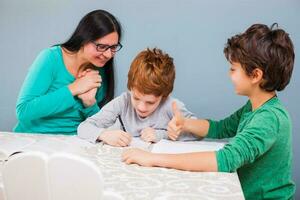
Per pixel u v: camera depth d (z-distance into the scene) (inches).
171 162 28.2
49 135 39.2
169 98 43.9
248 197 32.1
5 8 62.6
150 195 23.3
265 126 29.3
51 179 19.9
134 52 59.9
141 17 59.0
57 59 50.3
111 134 36.3
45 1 61.2
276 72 30.7
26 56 63.5
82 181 19.6
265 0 56.2
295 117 58.2
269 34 30.9
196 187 24.8
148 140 38.2
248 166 31.8
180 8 58.0
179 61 59.3
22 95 49.4
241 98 58.6
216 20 57.5
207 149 33.2
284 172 32.3
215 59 58.4
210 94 59.4
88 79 49.4
